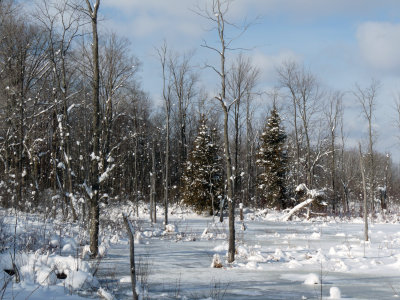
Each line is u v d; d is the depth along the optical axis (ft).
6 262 29.66
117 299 26.35
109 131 87.76
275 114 142.92
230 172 45.42
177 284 32.04
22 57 83.46
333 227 95.20
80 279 28.14
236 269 39.91
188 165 129.08
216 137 130.41
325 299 27.50
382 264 43.60
